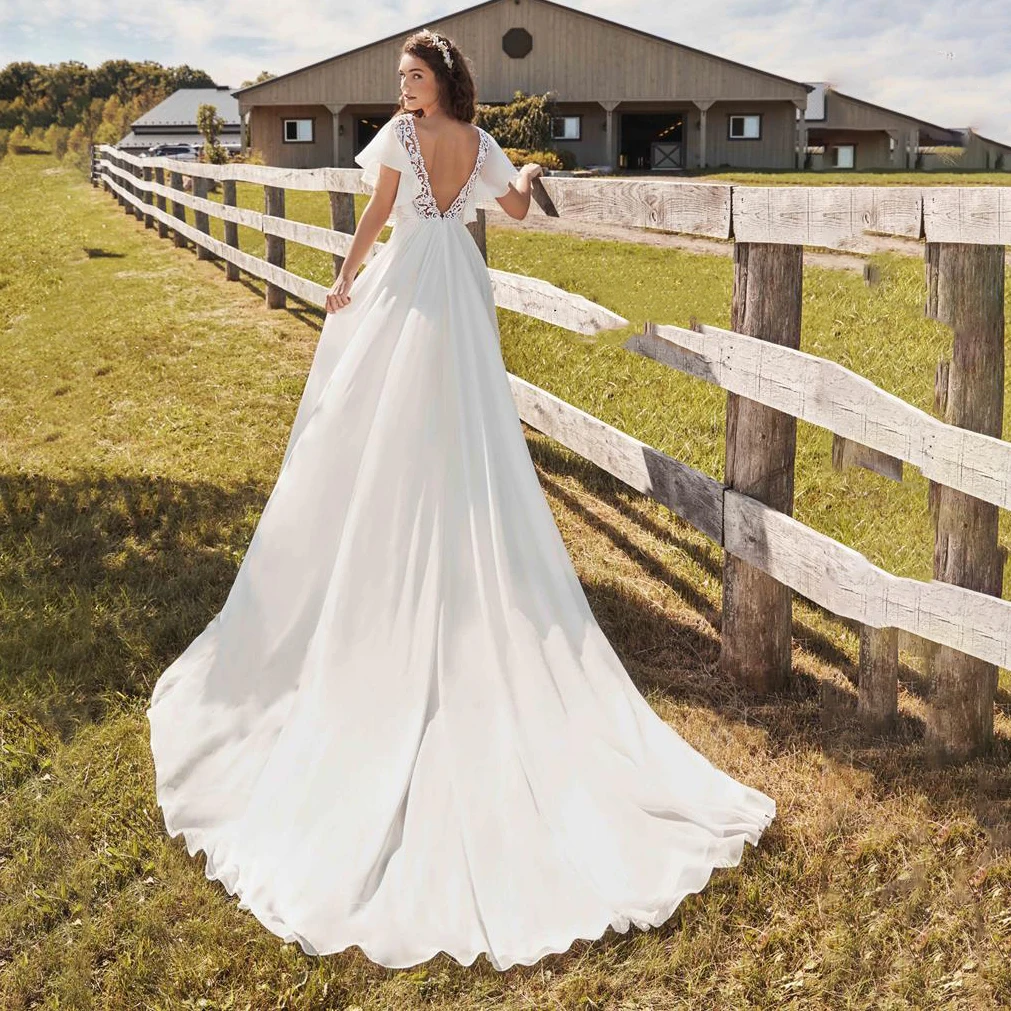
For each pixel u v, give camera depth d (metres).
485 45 32.88
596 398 6.47
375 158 3.23
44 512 5.17
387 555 3.05
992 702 3.06
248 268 10.43
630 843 2.75
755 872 2.70
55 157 50.59
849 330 7.73
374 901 2.57
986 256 2.62
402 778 2.84
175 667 3.67
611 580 4.39
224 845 2.81
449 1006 2.35
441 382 3.14
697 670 3.75
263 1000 2.37
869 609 2.96
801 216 2.97
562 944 2.47
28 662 3.78
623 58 32.62
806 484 5.14
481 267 3.36
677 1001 2.36
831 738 3.28
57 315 10.16
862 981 2.37
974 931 2.48
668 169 33.97
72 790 3.07
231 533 4.88
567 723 3.01
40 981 2.45
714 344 3.42
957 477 2.61
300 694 3.06
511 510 3.17
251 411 6.75
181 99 60.06
